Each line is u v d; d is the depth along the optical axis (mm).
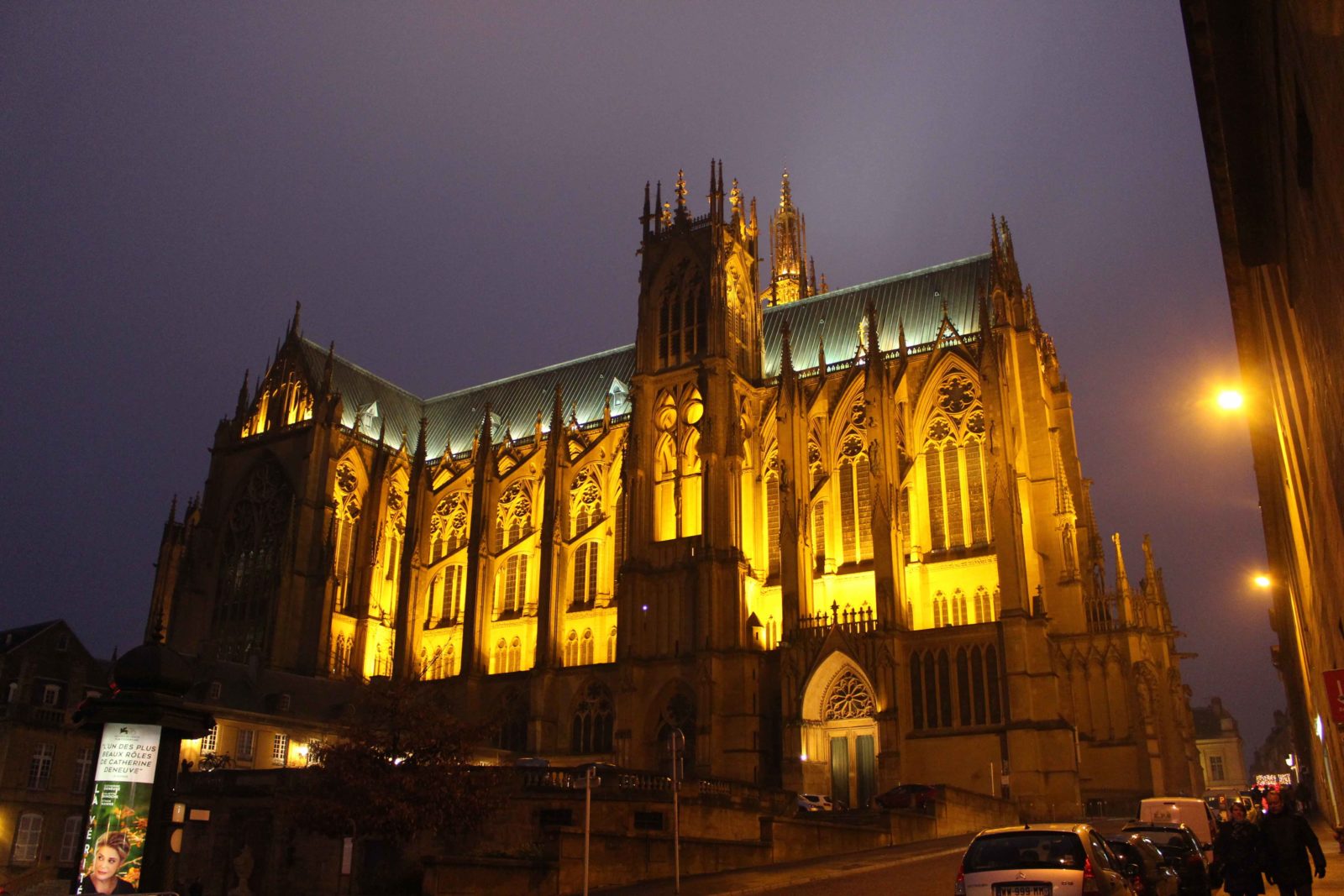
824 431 109312
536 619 121125
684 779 61125
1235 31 17578
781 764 94875
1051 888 22219
